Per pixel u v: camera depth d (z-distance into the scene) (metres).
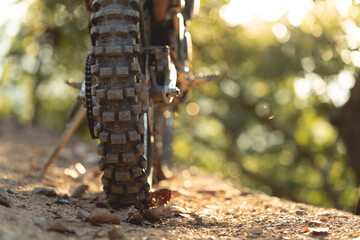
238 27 11.89
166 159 5.02
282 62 11.94
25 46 9.55
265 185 15.97
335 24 9.85
